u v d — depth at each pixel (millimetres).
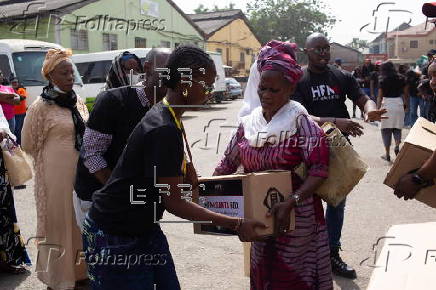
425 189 1996
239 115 2930
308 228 2256
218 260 3912
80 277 3273
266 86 2168
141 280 1966
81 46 13359
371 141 9742
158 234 2043
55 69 3137
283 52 2211
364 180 6480
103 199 1950
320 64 3262
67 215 3186
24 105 9273
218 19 31031
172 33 17594
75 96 3283
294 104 2234
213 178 2109
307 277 2270
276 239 2246
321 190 2301
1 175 3561
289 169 2223
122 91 2445
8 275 3686
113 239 1946
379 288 1496
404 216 4941
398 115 7570
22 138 3260
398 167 2012
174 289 2061
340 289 3363
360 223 4734
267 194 2045
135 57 2850
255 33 32750
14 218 3674
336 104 3320
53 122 3158
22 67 10148
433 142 1989
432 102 3445
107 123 2434
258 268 2326
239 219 1973
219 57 18672
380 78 7637
